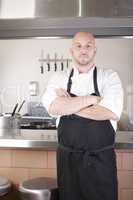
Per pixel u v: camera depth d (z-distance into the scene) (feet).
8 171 6.39
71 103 5.14
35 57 12.14
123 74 11.83
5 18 8.32
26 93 12.16
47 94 5.58
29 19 8.94
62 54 12.02
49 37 11.10
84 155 5.17
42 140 5.78
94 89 5.36
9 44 12.18
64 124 5.30
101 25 10.30
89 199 5.28
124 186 6.11
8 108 12.16
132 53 11.76
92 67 5.43
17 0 8.20
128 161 6.07
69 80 5.49
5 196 6.41
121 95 5.32
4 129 6.73
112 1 7.97
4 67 12.23
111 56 11.84
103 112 5.10
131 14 8.02
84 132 5.17
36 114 11.60
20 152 6.33
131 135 6.24
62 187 5.39
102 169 5.18
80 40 5.27
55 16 8.13
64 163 5.30
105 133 5.18
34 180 6.03
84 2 8.00
